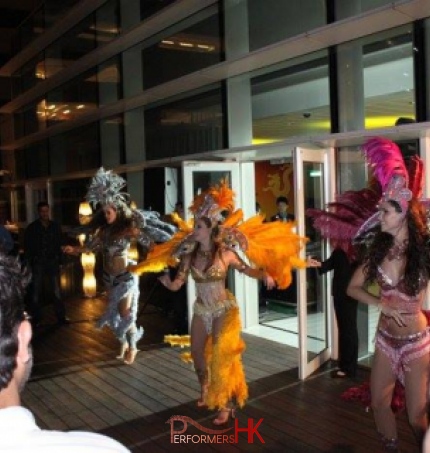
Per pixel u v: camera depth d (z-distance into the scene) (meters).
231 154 6.46
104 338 7.22
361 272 3.49
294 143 5.51
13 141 16.22
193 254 4.38
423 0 4.39
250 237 4.48
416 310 3.28
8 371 0.96
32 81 15.29
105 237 6.00
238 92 7.40
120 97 10.12
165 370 5.82
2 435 0.90
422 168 3.63
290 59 6.20
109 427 4.41
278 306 8.73
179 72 8.71
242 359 5.99
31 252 7.80
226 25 7.36
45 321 8.24
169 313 8.23
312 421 4.36
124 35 8.98
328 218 4.11
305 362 5.27
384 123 5.75
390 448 3.52
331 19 5.60
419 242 3.27
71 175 12.46
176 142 8.93
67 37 12.53
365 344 5.69
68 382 5.54
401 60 5.44
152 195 7.78
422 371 3.27
